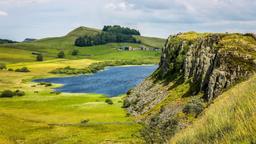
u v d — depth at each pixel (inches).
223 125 327.6
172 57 4180.6
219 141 300.5
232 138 275.1
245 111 300.8
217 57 2532.0
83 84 7322.8
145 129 2192.4
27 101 5044.3
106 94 5689.0
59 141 2694.4
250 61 2321.6
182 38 4338.1
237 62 2346.2
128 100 4175.7
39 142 2691.9
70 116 3764.8
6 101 5098.4
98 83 7342.5
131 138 2495.1
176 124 2135.8
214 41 2940.5
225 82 2282.2
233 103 364.2
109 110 3973.9
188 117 2171.5
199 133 377.4
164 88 3668.8
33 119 3673.7
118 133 2780.5
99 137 2704.2
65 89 6619.1
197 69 3009.4
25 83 7780.5
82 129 3110.2
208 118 398.6
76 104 4564.5
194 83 2947.8
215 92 2322.8
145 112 3361.2
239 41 2669.8
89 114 3806.6
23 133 2982.3
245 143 252.4
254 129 253.3
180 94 3024.1
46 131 3078.2
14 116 3791.8
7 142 2608.3
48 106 4530.0
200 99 2534.5
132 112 3668.8
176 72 3821.4
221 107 399.2
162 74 4244.6
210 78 2422.5
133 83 7012.8
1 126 3122.5
